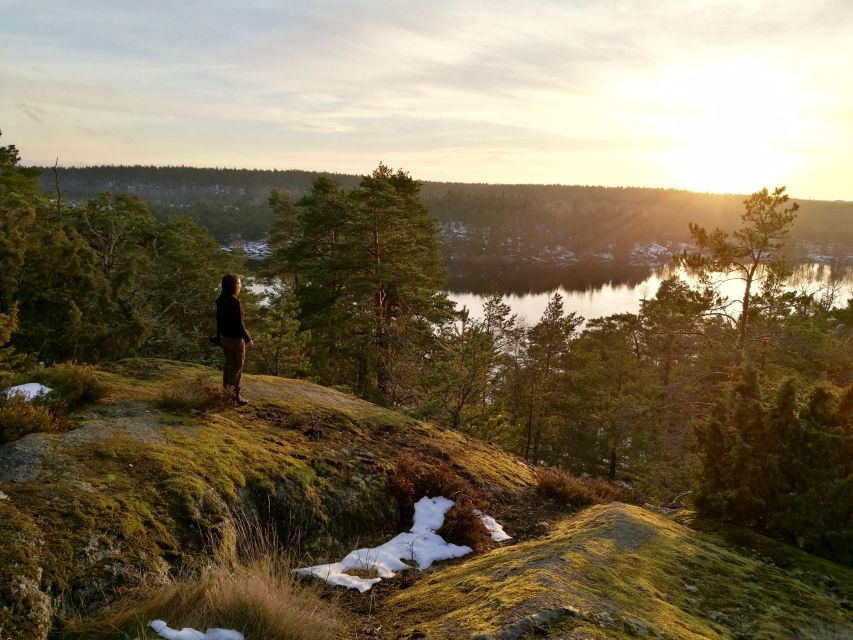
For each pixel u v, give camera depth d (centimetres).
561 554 495
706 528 714
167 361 977
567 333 3431
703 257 1953
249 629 366
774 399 760
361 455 771
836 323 2580
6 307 993
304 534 602
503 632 344
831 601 518
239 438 679
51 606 367
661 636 368
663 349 3047
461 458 916
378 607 471
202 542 493
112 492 485
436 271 3019
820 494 679
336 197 2531
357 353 2256
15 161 2377
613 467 3219
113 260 1956
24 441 533
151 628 356
